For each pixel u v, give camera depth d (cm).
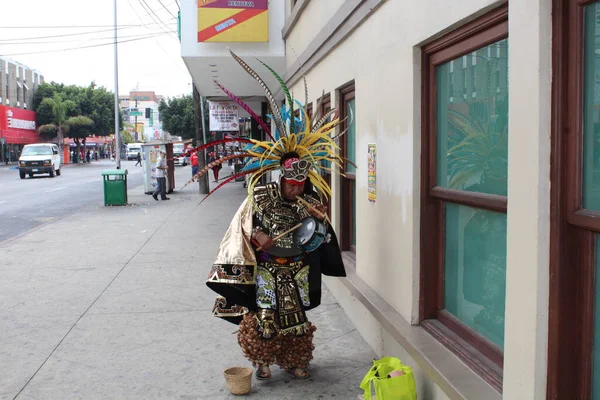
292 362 440
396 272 427
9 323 584
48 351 505
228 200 1880
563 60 235
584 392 240
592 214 225
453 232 372
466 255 354
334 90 641
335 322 577
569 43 234
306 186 431
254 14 1017
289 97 407
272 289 417
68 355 496
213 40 1015
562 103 236
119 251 980
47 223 1355
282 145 409
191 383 439
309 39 805
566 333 242
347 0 547
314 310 618
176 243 1058
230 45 1052
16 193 2370
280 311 415
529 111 246
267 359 430
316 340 527
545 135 241
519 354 258
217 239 1102
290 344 440
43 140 6394
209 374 455
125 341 530
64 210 1736
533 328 247
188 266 855
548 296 244
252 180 414
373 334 494
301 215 412
